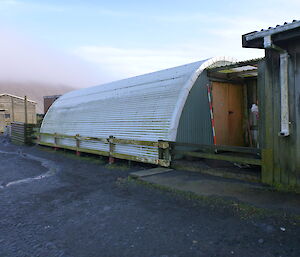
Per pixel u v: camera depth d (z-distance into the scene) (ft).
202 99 30.09
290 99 17.30
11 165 35.53
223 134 32.55
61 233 13.87
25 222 15.48
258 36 16.58
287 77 17.28
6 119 104.83
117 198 19.38
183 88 28.60
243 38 17.57
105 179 25.67
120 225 14.56
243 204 15.72
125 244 12.41
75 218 15.88
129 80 41.45
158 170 26.30
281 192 17.57
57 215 16.48
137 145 30.35
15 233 14.03
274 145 18.40
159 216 15.48
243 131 35.09
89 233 13.75
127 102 35.50
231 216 14.73
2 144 65.16
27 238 13.39
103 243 12.61
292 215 13.85
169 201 17.97
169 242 12.37
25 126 60.39
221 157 22.26
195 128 29.43
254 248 11.35
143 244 12.32
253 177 20.29
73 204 18.51
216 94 31.65
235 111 34.17
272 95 18.35
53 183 24.99
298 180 17.15
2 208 18.03
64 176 27.96
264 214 14.42
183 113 28.19
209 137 30.91
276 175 18.37
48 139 50.80
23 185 24.47
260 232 12.69
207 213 15.42
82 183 24.61
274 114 18.29
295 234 12.24
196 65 30.86
